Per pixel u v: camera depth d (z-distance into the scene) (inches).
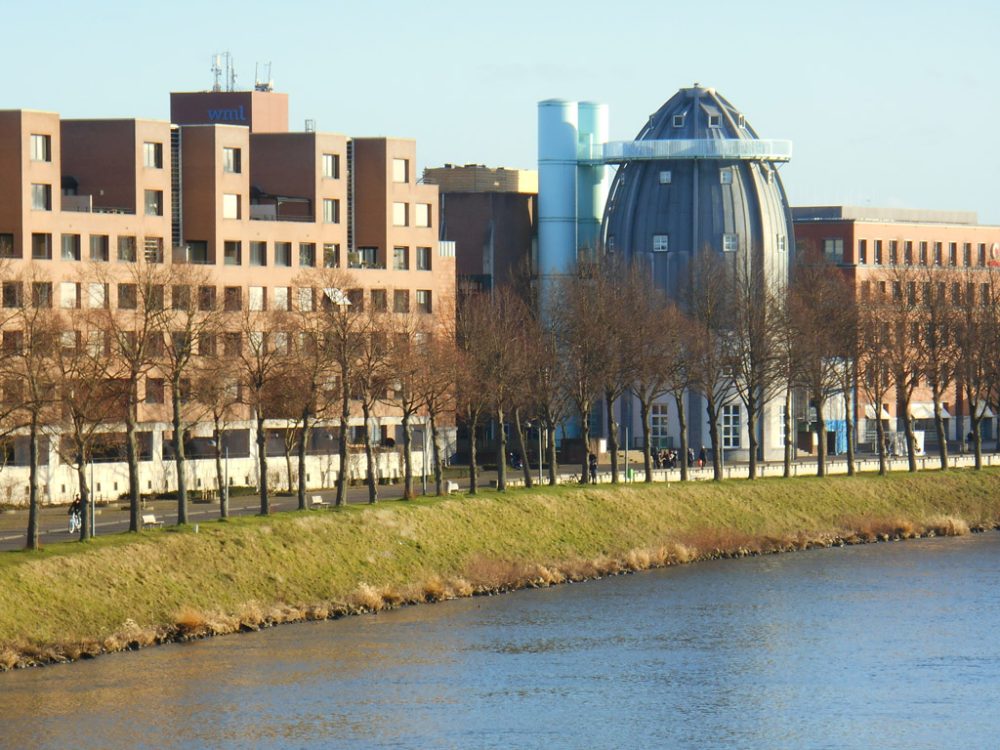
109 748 6402.6
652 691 7263.8
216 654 7593.5
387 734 6638.8
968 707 7066.9
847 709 7037.4
